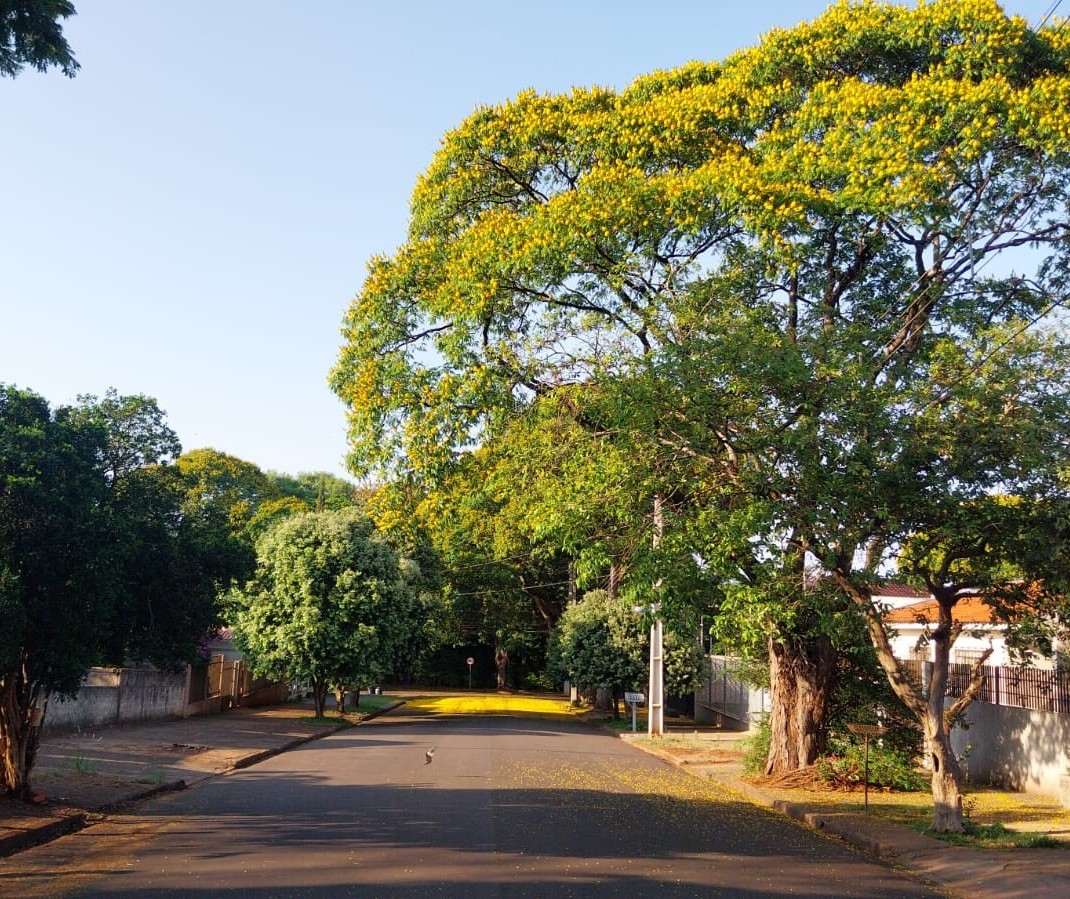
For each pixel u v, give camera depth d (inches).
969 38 637.9
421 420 750.5
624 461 578.2
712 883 378.0
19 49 475.2
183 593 619.8
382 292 820.6
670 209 660.7
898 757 733.9
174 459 670.5
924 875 430.6
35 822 461.1
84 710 956.0
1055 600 514.9
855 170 606.5
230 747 893.8
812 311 700.0
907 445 490.0
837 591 544.1
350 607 1317.7
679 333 571.8
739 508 535.5
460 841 451.8
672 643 1509.6
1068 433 465.7
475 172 803.4
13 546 473.7
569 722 1633.9
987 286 668.7
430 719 1552.7
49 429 499.8
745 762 834.8
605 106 779.4
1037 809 600.1
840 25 676.7
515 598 2313.0
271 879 361.1
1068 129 572.1
